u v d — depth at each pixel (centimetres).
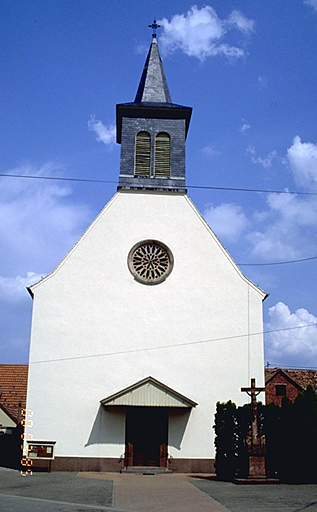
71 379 2883
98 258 3066
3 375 4219
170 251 3103
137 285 3036
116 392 2877
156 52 3794
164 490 1977
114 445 2809
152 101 3544
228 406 2520
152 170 3291
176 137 3384
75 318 2964
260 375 2942
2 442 3400
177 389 2902
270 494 1855
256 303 3045
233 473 2433
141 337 2961
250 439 2333
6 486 2059
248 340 2989
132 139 3359
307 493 1880
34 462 2795
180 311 3011
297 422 2291
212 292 3052
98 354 2922
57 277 3016
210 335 2986
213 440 2844
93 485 2123
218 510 1520
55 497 1756
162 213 3175
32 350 2906
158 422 2853
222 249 3123
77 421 2833
